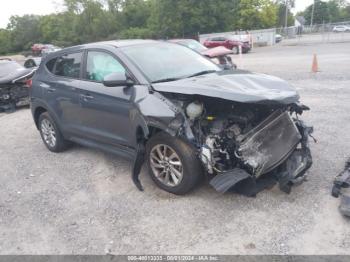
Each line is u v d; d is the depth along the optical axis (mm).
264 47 35969
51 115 6039
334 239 3291
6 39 89938
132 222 3861
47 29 82312
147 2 62531
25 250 3580
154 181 4484
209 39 30766
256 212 3797
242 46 28797
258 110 4105
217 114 4102
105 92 4777
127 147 4727
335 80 11094
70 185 4941
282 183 3945
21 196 4766
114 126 4781
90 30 63438
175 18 45625
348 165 4414
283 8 73938
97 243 3566
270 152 3934
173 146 4055
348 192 4066
